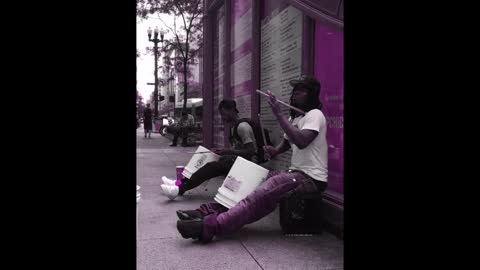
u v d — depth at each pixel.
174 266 2.93
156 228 3.93
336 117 4.02
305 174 3.62
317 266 2.94
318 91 3.74
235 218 3.42
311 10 4.12
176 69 20.70
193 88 29.27
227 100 5.04
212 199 5.36
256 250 3.29
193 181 5.24
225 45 8.02
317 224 3.66
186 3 17.31
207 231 3.41
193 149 13.80
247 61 6.71
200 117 23.22
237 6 7.42
